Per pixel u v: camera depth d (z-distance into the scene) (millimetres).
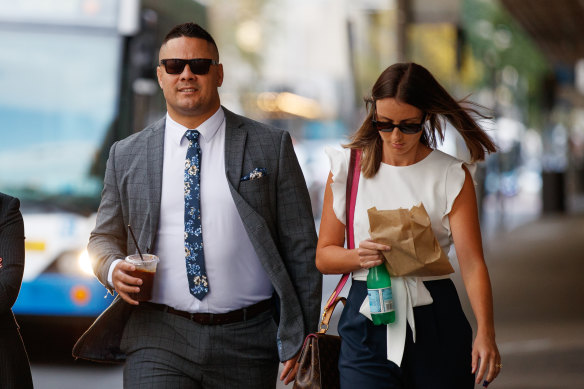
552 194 66500
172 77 9664
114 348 10133
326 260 8906
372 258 8539
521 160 98438
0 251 9211
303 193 10102
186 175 9758
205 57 9688
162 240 9766
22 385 9258
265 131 10094
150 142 9930
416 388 8758
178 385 9688
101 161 20359
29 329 22141
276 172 9961
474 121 8914
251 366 9875
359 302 8844
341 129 94125
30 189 19906
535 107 89750
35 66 20766
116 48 20781
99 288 18156
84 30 20859
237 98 83625
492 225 57062
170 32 9820
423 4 34750
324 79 100938
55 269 18234
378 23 69562
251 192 9781
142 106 20859
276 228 10070
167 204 9758
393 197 8820
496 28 70375
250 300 9883
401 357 8555
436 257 8484
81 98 20656
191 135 9805
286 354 9719
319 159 64562
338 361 9008
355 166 8992
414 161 8906
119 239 10156
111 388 17047
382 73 8641
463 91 60312
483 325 8375
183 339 9727
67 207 19438
